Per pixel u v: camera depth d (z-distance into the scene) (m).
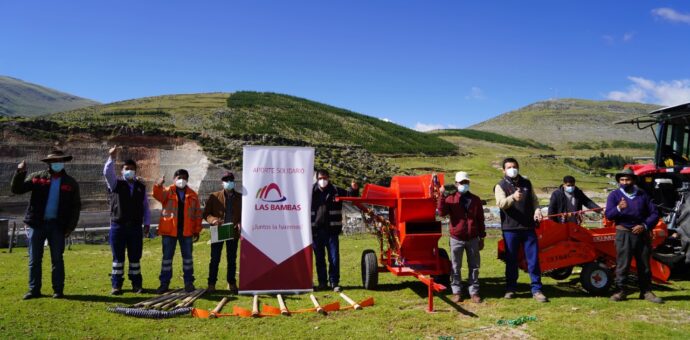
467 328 6.17
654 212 7.36
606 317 6.54
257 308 7.05
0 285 8.66
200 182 35.06
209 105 87.06
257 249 8.16
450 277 8.55
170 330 6.13
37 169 33.50
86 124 40.41
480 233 7.68
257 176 8.34
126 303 7.38
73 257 13.51
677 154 10.08
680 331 5.91
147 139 40.62
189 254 8.27
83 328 6.14
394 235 8.65
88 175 33.75
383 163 54.84
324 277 8.71
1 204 29.42
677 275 9.48
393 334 5.96
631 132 176.25
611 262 8.35
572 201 9.31
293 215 8.35
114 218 7.98
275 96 103.81
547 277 9.55
